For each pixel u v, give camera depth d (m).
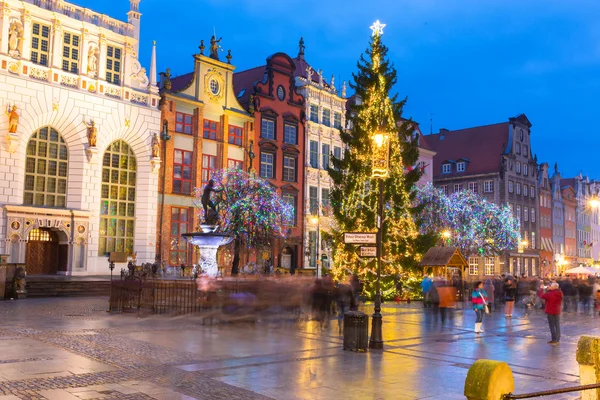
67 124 41.44
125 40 44.81
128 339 15.66
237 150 51.06
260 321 20.97
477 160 80.88
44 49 40.72
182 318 21.19
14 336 15.67
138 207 44.78
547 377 11.98
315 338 17.03
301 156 56.06
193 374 11.28
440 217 55.44
